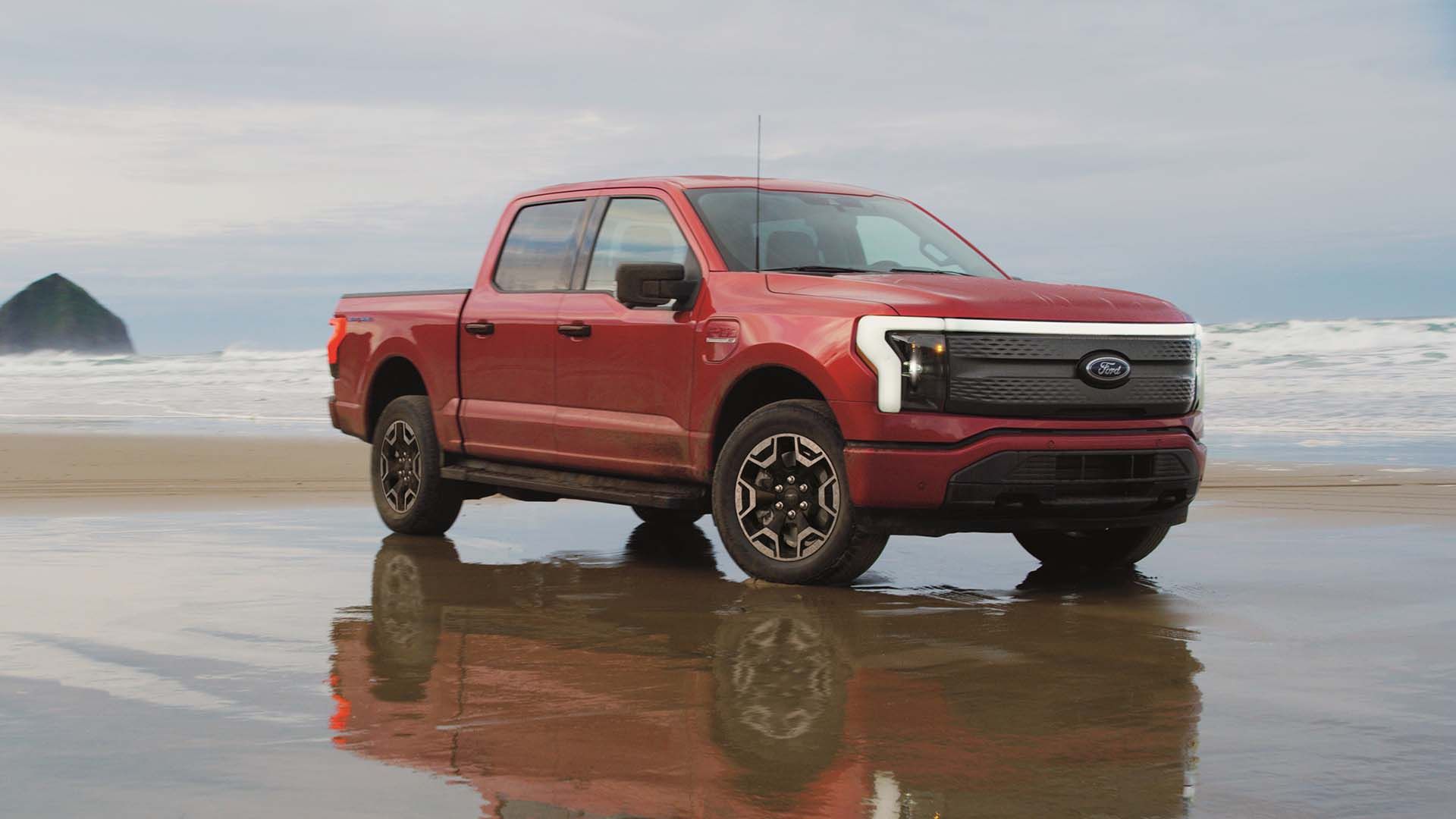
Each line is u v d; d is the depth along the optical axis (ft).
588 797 9.59
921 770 10.27
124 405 64.03
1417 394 54.75
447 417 23.80
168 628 15.60
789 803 9.49
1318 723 11.68
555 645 14.82
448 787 9.79
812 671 13.60
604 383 21.15
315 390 72.90
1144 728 11.51
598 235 22.11
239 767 10.27
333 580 19.16
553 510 28.43
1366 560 20.89
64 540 22.94
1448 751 10.80
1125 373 18.33
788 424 18.58
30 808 9.30
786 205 21.58
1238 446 40.55
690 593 18.26
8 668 13.52
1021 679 13.26
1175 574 19.80
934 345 17.49
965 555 21.80
